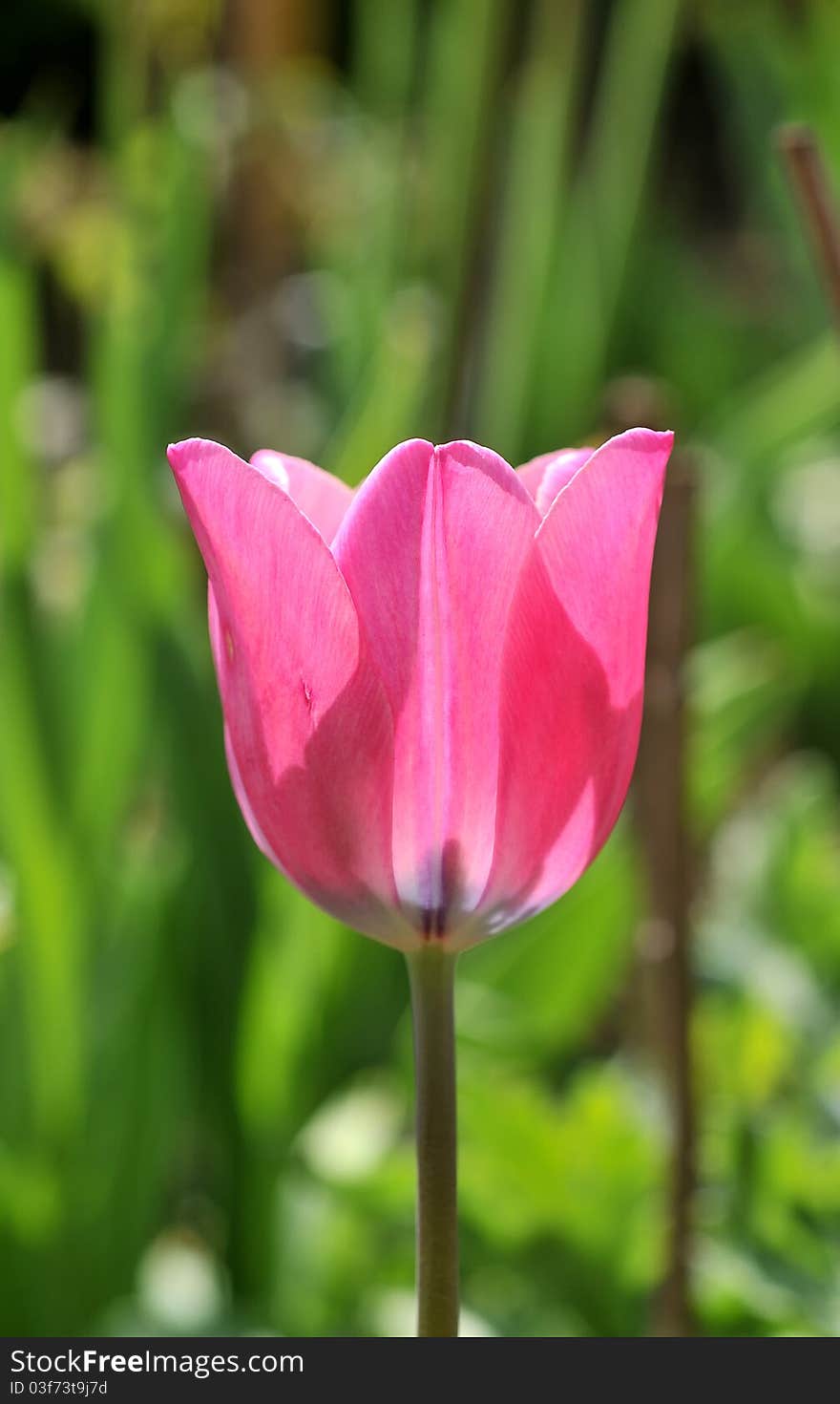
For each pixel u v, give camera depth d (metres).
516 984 1.12
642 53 1.87
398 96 1.91
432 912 0.50
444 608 0.50
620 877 1.09
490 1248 0.87
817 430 1.79
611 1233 0.84
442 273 1.33
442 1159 0.50
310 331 1.80
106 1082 0.98
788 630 1.72
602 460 0.49
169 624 1.09
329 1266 0.93
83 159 1.73
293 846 0.50
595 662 0.50
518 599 0.50
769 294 2.47
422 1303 0.50
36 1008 0.93
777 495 1.87
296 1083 1.07
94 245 1.50
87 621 1.08
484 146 1.28
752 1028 0.91
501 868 0.50
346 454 1.10
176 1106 1.04
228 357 1.74
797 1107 0.92
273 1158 1.03
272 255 1.84
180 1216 1.14
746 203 3.18
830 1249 0.79
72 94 3.18
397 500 0.49
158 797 1.21
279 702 0.50
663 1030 0.67
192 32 1.58
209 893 1.08
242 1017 1.06
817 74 2.05
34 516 1.19
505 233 1.55
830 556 1.92
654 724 0.66
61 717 1.03
